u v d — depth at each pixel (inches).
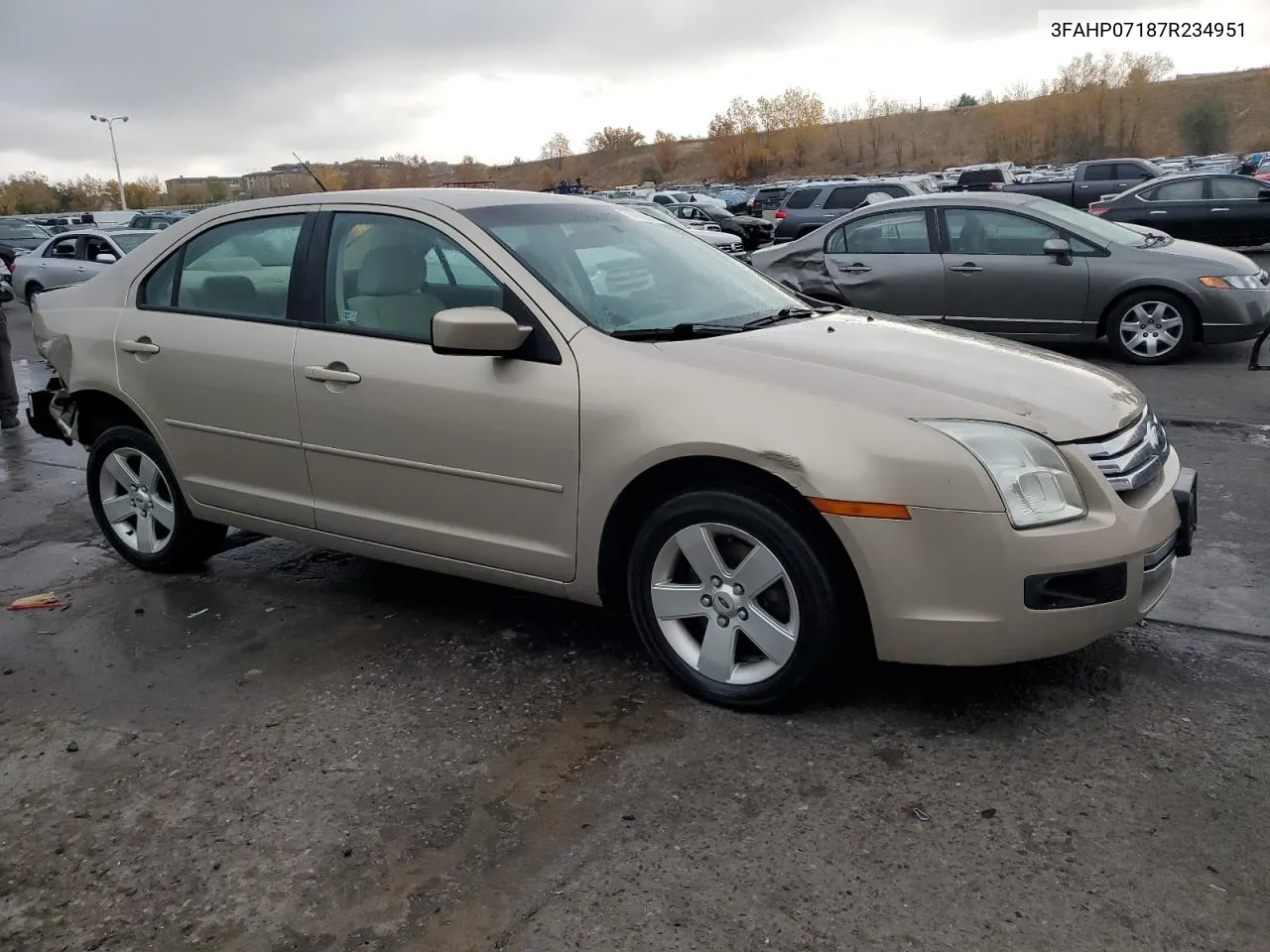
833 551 127.2
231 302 176.2
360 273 161.5
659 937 97.7
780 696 133.3
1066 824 112.0
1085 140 3193.9
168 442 184.4
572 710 140.6
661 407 132.6
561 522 143.0
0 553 219.0
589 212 173.9
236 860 112.5
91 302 194.4
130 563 205.0
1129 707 135.5
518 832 114.7
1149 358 369.7
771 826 113.5
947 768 123.3
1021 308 380.8
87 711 147.4
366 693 148.2
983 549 120.0
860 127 3892.7
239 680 154.3
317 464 165.2
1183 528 136.6
